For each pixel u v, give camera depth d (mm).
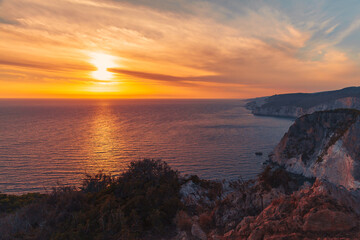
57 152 107938
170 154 104688
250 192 10047
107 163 89312
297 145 94188
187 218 10320
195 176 19062
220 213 9695
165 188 15000
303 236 5527
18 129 182625
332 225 5496
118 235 9078
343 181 65625
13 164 87625
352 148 68375
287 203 7105
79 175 74688
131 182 15898
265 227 6305
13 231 9562
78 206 12188
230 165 87875
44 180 70125
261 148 116875
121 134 160500
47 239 9117
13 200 21266
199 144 126375
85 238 9078
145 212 11297
